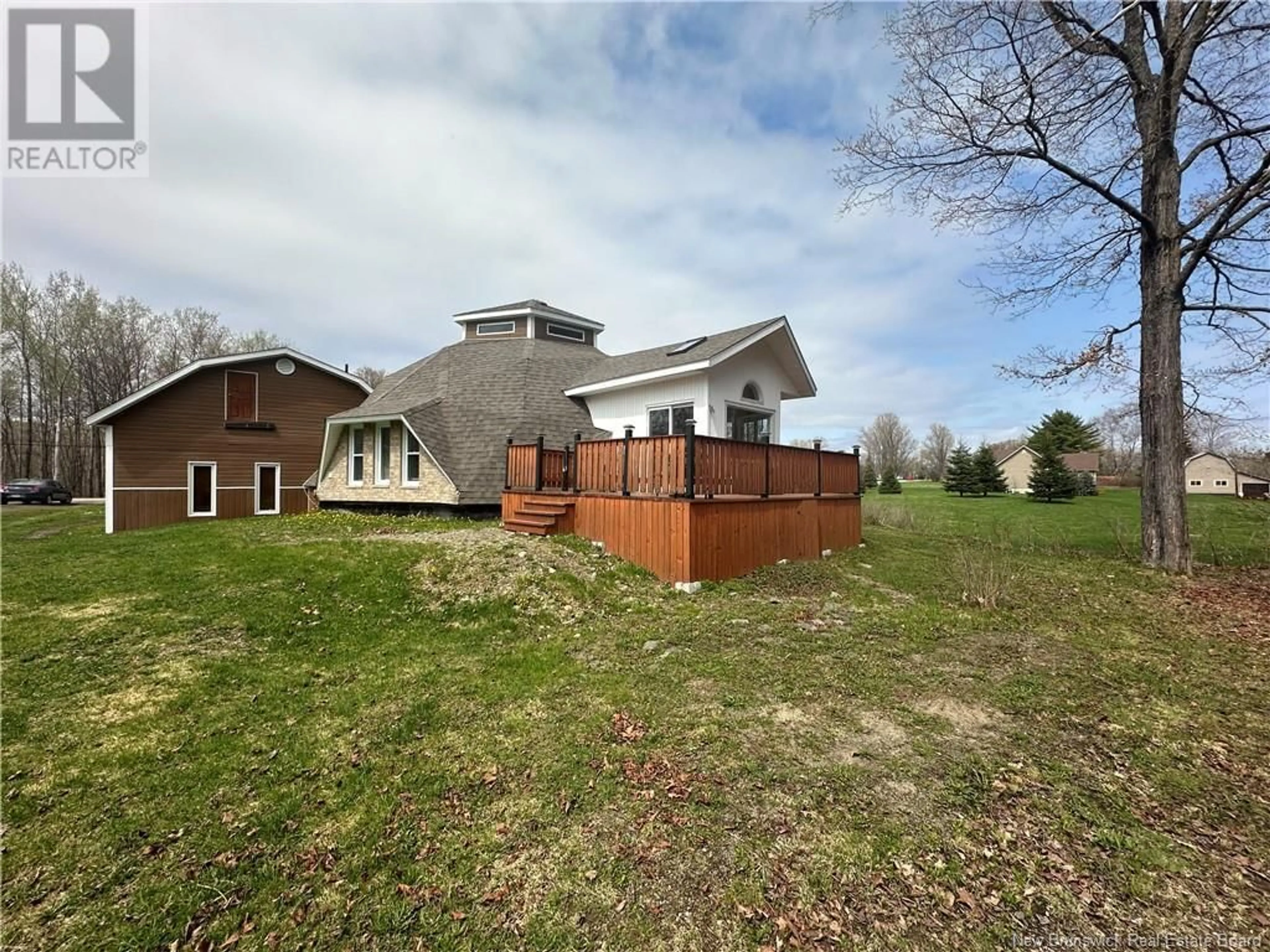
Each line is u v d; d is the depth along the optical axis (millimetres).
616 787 3225
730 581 8281
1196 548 13102
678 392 13164
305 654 5418
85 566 8328
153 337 40000
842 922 2301
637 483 8672
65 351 37531
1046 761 3539
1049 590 8453
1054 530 17016
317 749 3686
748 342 12477
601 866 2621
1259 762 3611
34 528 17172
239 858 2699
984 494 38688
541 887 2504
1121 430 31672
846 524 12117
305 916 2359
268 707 4301
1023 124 10352
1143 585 9086
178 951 2193
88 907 2408
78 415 39094
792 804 3055
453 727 3984
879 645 5609
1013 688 4641
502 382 16109
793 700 4344
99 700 4375
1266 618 7234
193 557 8797
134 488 17688
